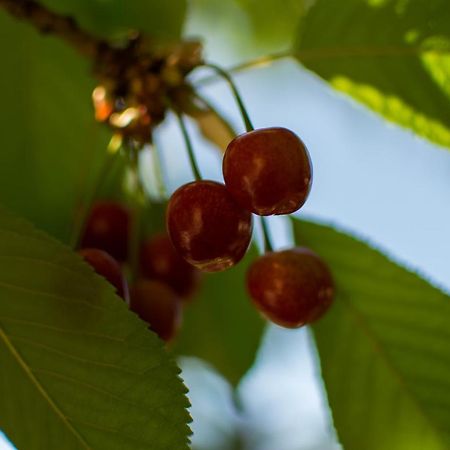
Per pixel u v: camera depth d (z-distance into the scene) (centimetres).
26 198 51
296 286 41
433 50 43
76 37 45
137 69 45
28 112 51
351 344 44
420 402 44
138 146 45
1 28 50
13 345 39
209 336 51
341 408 44
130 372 38
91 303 38
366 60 44
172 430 38
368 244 44
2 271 38
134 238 45
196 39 45
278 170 38
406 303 44
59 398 39
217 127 45
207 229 39
